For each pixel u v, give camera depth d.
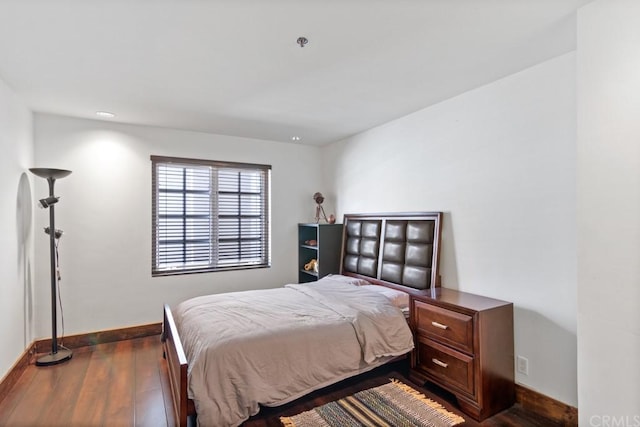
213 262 4.40
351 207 4.45
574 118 2.19
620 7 1.61
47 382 2.79
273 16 1.77
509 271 2.55
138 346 3.60
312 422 2.23
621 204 1.62
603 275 1.68
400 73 2.52
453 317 2.44
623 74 1.61
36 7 1.67
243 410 2.03
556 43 2.09
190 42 2.04
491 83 2.70
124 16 1.76
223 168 4.46
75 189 3.58
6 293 2.65
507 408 2.40
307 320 2.53
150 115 3.52
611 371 1.65
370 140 4.09
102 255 3.71
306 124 3.90
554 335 2.28
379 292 3.16
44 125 3.45
